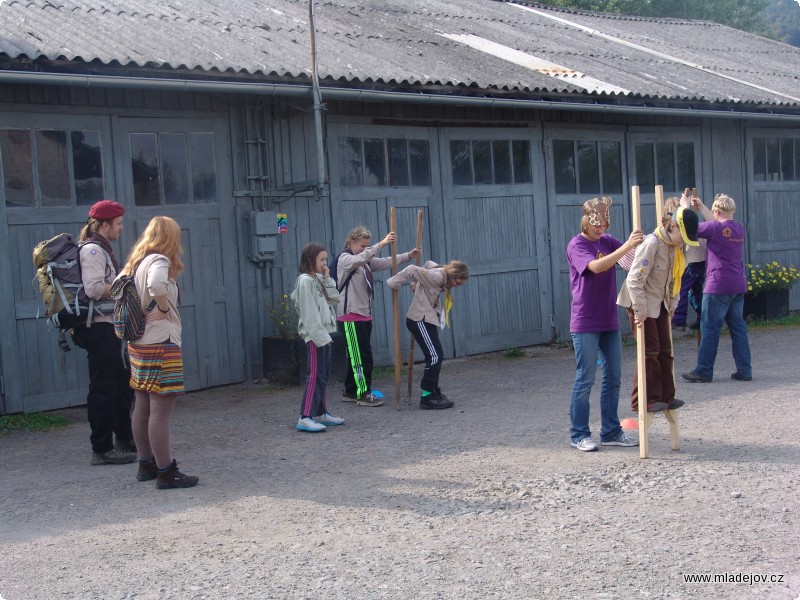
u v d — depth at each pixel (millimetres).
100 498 6078
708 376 9641
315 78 9609
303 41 11391
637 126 13945
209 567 4785
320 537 5223
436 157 11688
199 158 9812
